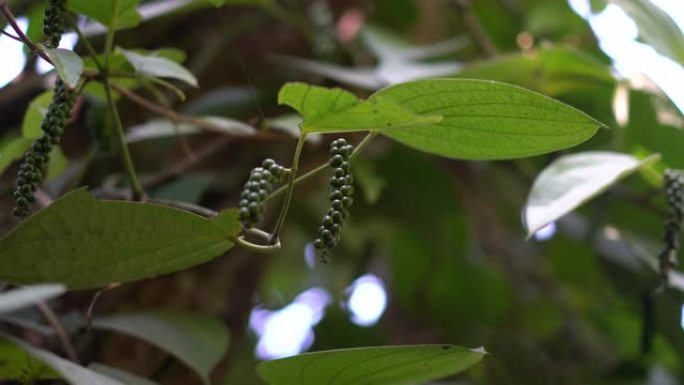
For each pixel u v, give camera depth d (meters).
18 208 0.95
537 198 1.09
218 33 1.48
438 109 0.97
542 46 1.34
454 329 1.75
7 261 0.93
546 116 0.96
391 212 1.62
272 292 1.95
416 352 0.97
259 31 1.52
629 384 1.48
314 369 0.98
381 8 1.70
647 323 1.36
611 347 1.67
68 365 0.90
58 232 0.93
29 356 0.96
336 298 1.90
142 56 1.05
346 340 1.78
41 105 1.10
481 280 1.73
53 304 1.23
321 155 1.46
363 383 0.99
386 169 1.58
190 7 1.30
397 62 1.43
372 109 0.91
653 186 1.32
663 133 1.38
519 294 1.72
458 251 1.70
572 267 1.63
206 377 1.12
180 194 1.28
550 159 1.50
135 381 1.02
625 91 1.39
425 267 1.72
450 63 1.46
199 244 0.95
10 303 0.82
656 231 1.36
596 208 1.37
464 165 1.64
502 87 0.95
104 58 1.07
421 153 1.56
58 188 1.30
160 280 1.30
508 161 1.57
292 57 1.53
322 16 1.60
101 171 1.31
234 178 1.42
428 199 1.61
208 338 1.15
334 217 0.95
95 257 0.94
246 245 0.95
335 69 1.38
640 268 1.36
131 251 0.95
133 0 1.04
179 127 1.24
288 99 0.92
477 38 1.53
